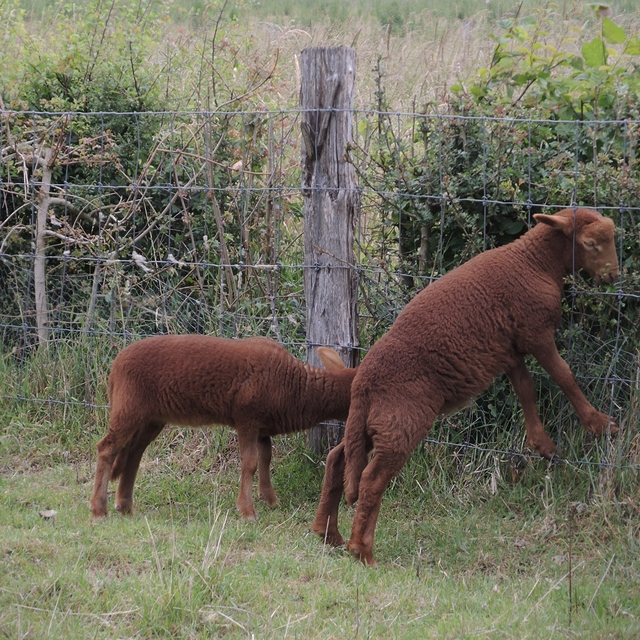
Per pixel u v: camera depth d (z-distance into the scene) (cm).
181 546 595
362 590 561
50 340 926
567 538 669
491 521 705
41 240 921
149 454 844
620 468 692
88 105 1017
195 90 1066
